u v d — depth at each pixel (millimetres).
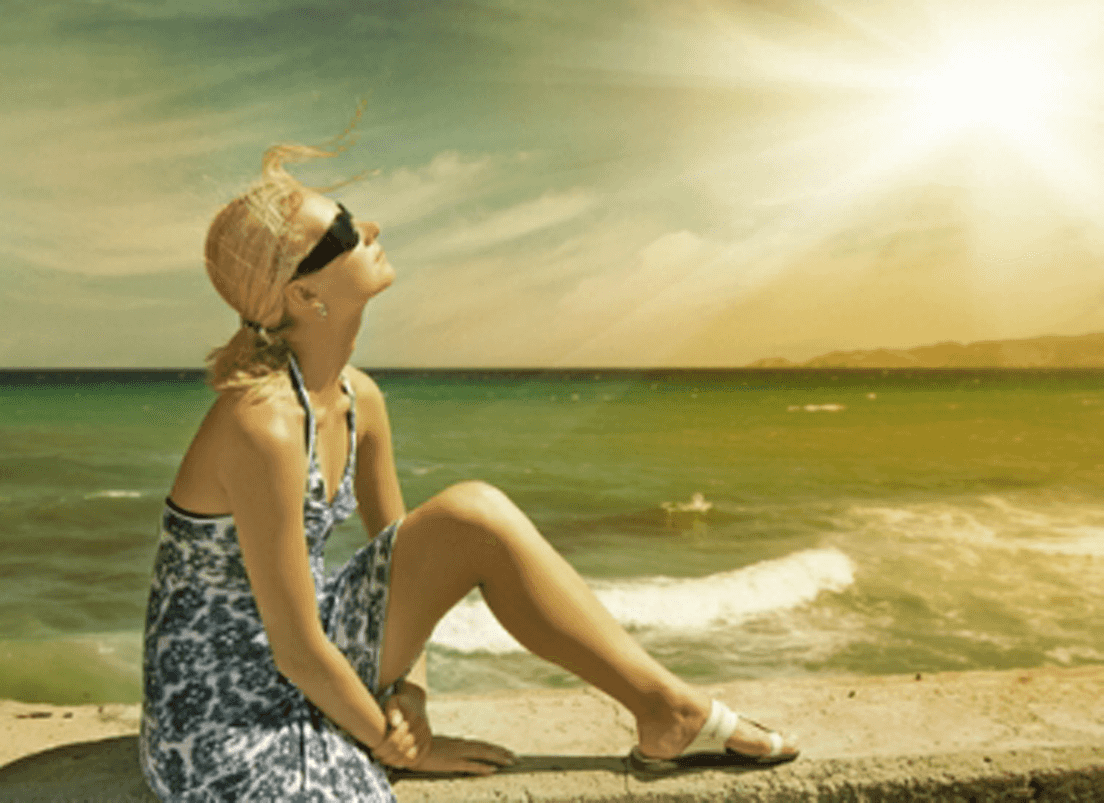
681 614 11312
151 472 30281
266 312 1500
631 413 62375
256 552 1454
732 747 1795
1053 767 1834
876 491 24641
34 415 55469
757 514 20641
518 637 1718
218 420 1450
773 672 9242
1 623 11875
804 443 41438
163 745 1544
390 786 1742
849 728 1990
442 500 1655
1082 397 84625
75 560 16422
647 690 1754
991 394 90750
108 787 1769
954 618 10953
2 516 21062
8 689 8766
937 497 23125
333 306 1539
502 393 91438
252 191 1507
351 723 1579
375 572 1666
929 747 1873
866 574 13211
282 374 1496
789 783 1786
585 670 1738
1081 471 29297
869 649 9867
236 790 1513
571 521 20281
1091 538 15766
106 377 148000
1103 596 11781
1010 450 37594
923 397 84938
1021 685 2236
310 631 1495
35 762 1905
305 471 1478
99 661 9602
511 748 1958
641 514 21188
